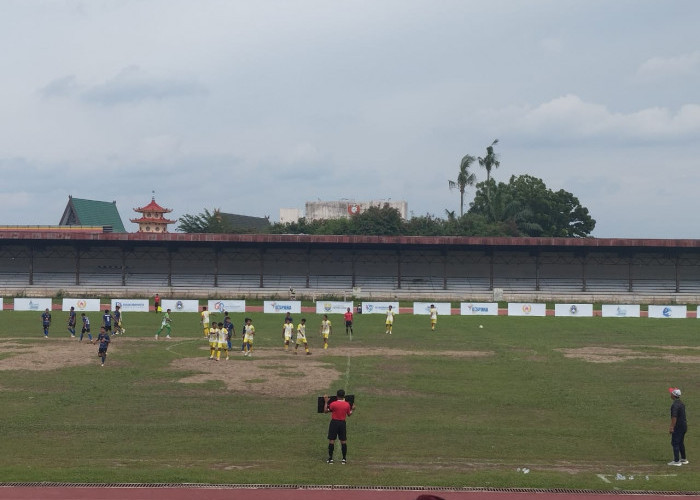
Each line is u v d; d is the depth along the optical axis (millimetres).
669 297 93438
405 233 138125
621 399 33000
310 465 21672
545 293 93688
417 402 32031
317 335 57344
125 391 33594
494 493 18953
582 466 22281
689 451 24438
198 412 29438
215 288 95562
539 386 36000
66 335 55125
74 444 24156
